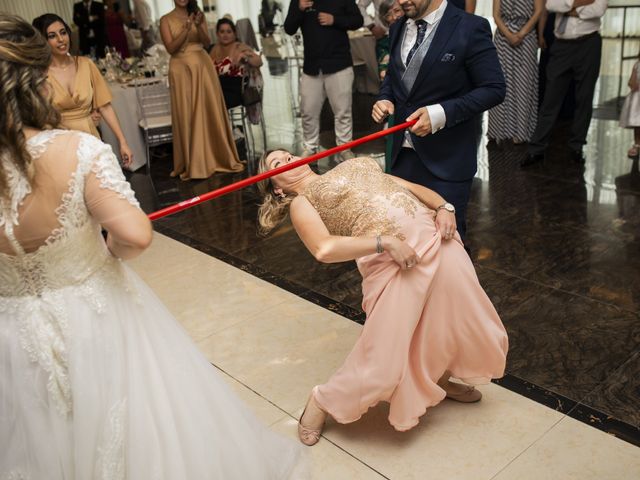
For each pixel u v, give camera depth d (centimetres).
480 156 579
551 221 426
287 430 250
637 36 770
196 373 184
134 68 661
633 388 258
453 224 233
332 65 582
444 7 298
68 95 420
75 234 158
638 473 216
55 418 165
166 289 372
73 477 170
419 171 318
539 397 258
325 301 345
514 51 577
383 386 219
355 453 235
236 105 636
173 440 172
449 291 223
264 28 1075
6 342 163
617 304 320
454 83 301
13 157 146
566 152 565
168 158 666
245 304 348
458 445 235
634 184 479
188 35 566
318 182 230
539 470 221
